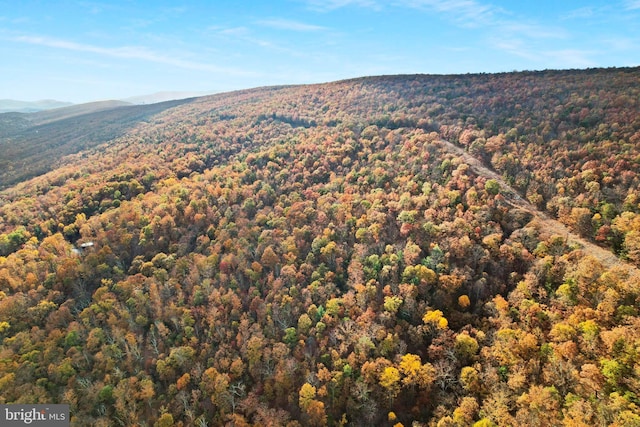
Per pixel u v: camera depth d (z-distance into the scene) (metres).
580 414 58.50
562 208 107.81
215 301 106.50
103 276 121.00
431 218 117.12
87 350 95.44
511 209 113.94
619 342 65.25
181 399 83.81
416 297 95.88
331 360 87.19
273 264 118.25
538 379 70.19
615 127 130.25
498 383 71.81
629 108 139.75
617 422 55.03
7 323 99.69
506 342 76.50
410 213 118.50
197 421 79.38
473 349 80.00
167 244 134.38
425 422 75.25
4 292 109.94
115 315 104.75
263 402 82.56
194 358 93.19
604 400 60.62
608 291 75.69
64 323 104.06
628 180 105.75
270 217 141.25
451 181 130.38
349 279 107.00
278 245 125.31
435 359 82.62
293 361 86.75
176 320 101.81
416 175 140.62
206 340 97.69
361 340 84.69
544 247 96.38
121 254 129.75
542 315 80.75
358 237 119.88
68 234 143.88
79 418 81.00
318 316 98.00
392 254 106.56
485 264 98.56
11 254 124.31
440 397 76.88
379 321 92.44
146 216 140.75
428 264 100.69
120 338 96.81
